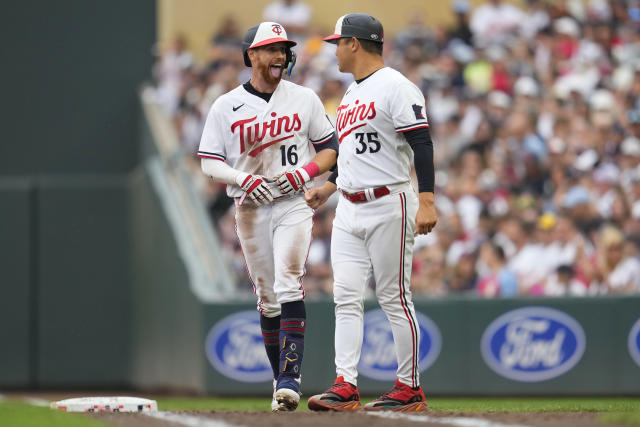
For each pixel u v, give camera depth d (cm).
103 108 4353
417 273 3738
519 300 3234
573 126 4222
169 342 3697
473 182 4031
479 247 3766
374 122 1617
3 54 4297
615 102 4347
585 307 3222
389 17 5191
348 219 1650
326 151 1761
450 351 3225
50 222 4253
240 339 3203
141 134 4262
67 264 4253
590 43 4694
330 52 4681
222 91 4484
